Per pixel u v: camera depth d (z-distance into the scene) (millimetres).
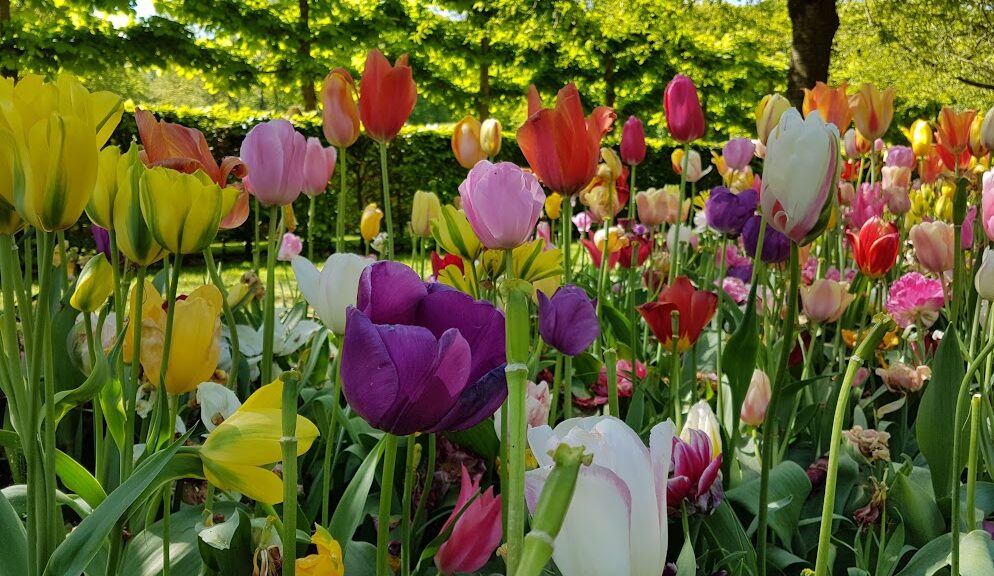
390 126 2086
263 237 7199
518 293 567
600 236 3016
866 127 3156
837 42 20000
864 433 1759
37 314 808
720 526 1546
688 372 2555
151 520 1194
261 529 873
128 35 16969
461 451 1658
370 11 19078
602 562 579
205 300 1039
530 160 1748
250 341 2201
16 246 929
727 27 17172
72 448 1803
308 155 2318
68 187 764
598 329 1382
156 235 961
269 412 792
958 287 1635
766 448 1355
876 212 3303
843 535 1782
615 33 18266
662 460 652
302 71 18547
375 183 10141
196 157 1461
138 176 966
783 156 1138
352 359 747
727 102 21766
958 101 19469
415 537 1471
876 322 864
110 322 1351
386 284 804
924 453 1677
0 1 16156
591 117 1793
